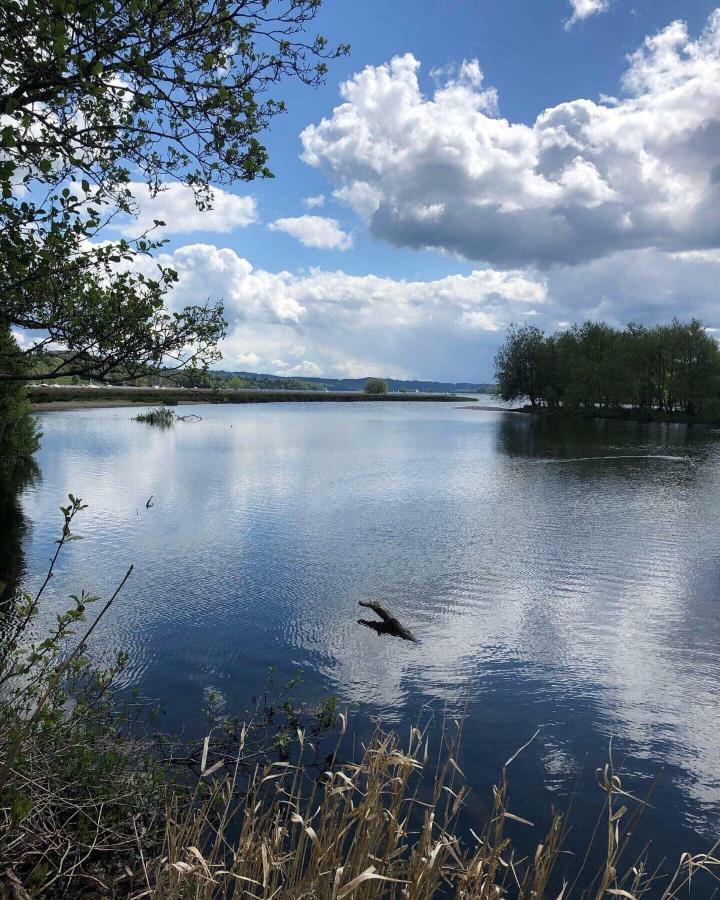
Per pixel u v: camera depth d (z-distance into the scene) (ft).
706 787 17.98
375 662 26.30
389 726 20.81
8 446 72.49
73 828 12.67
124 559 41.81
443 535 51.21
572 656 27.45
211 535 49.65
